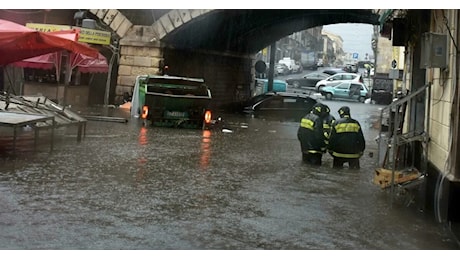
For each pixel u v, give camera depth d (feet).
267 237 20.04
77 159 35.96
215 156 41.34
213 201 25.75
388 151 31.71
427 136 26.43
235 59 115.55
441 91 25.44
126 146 44.01
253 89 128.57
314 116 39.68
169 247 18.15
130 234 19.49
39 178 28.78
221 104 109.70
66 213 21.91
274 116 90.12
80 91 89.86
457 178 21.95
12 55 47.39
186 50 94.27
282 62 212.64
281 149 48.11
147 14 87.86
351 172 36.81
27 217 20.93
